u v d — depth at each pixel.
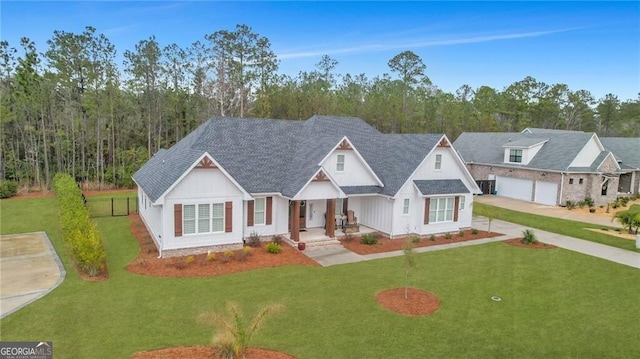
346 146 25.73
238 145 26.25
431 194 26.25
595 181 40.62
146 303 14.80
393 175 27.19
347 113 68.25
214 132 26.44
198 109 58.75
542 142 43.88
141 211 29.39
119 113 51.28
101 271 18.12
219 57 57.66
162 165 25.88
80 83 45.97
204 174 20.94
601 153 41.94
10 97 39.44
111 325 13.01
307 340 12.41
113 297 15.27
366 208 28.12
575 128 98.19
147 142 55.62
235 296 15.73
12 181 40.16
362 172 26.78
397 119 71.25
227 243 22.06
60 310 14.04
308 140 28.56
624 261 22.08
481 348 12.36
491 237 27.41
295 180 24.20
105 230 25.70
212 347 11.69
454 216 28.16
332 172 25.69
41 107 42.47
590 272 20.09
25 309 14.06
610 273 19.97
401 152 29.20
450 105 86.12
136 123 55.22
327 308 14.87
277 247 21.83
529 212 36.97
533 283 18.33
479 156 50.53
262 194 23.58
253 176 24.33
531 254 23.25
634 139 49.50
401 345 12.34
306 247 23.11
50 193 38.97
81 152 48.56
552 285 18.11
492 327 13.80
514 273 19.70
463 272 19.70
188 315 13.88
